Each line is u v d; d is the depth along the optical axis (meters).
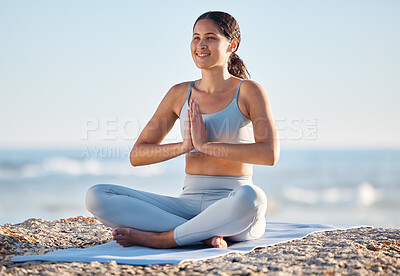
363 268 3.17
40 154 56.75
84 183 31.34
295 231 4.63
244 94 4.01
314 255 3.48
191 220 3.72
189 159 4.12
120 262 3.27
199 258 3.32
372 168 43.06
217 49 4.00
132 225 3.85
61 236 4.54
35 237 4.32
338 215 23.09
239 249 3.64
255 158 3.74
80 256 3.39
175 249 3.76
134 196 3.98
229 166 3.98
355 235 4.52
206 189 3.99
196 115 3.89
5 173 35.03
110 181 31.83
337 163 49.38
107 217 3.88
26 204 24.89
